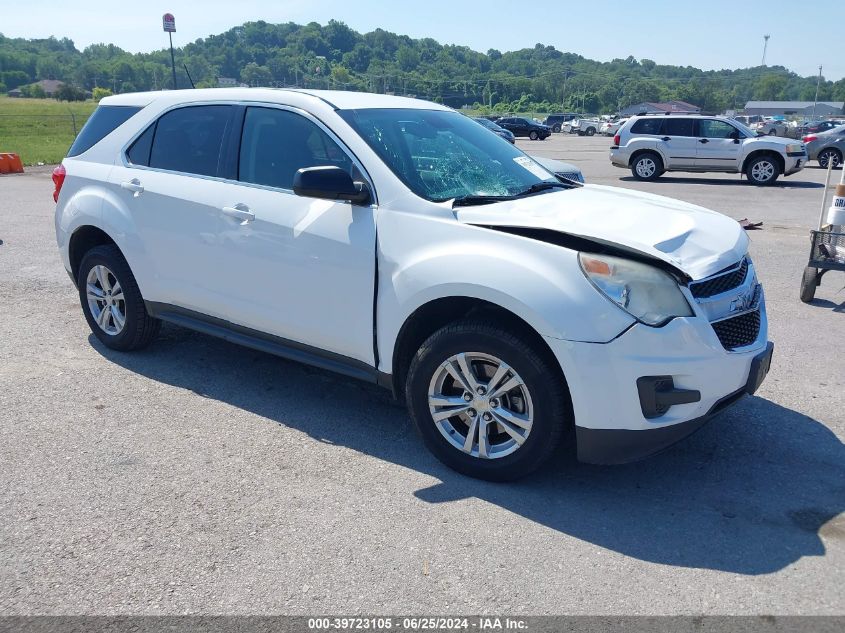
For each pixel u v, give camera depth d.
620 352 3.05
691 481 3.52
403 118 4.23
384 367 3.72
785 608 2.62
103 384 4.64
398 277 3.53
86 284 5.17
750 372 3.35
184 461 3.67
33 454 3.71
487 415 3.39
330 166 3.77
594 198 3.99
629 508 3.28
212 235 4.26
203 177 4.39
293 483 3.46
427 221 3.52
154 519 3.15
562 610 2.61
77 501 3.29
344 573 2.80
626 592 2.70
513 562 2.88
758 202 13.94
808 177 19.31
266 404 4.38
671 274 3.13
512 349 3.22
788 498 3.38
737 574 2.81
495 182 4.05
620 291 3.08
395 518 3.17
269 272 4.04
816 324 5.94
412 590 2.71
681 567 2.85
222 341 5.47
